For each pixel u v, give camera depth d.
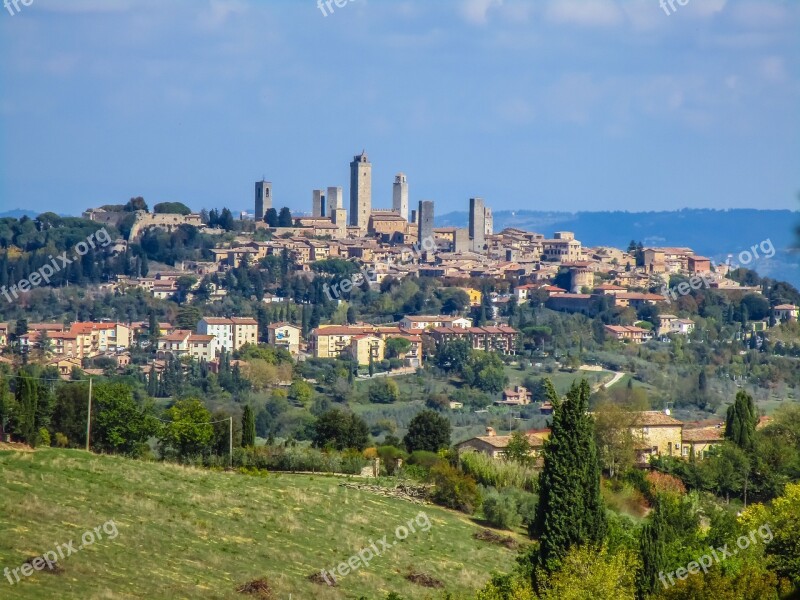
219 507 122.00
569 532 104.38
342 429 187.00
